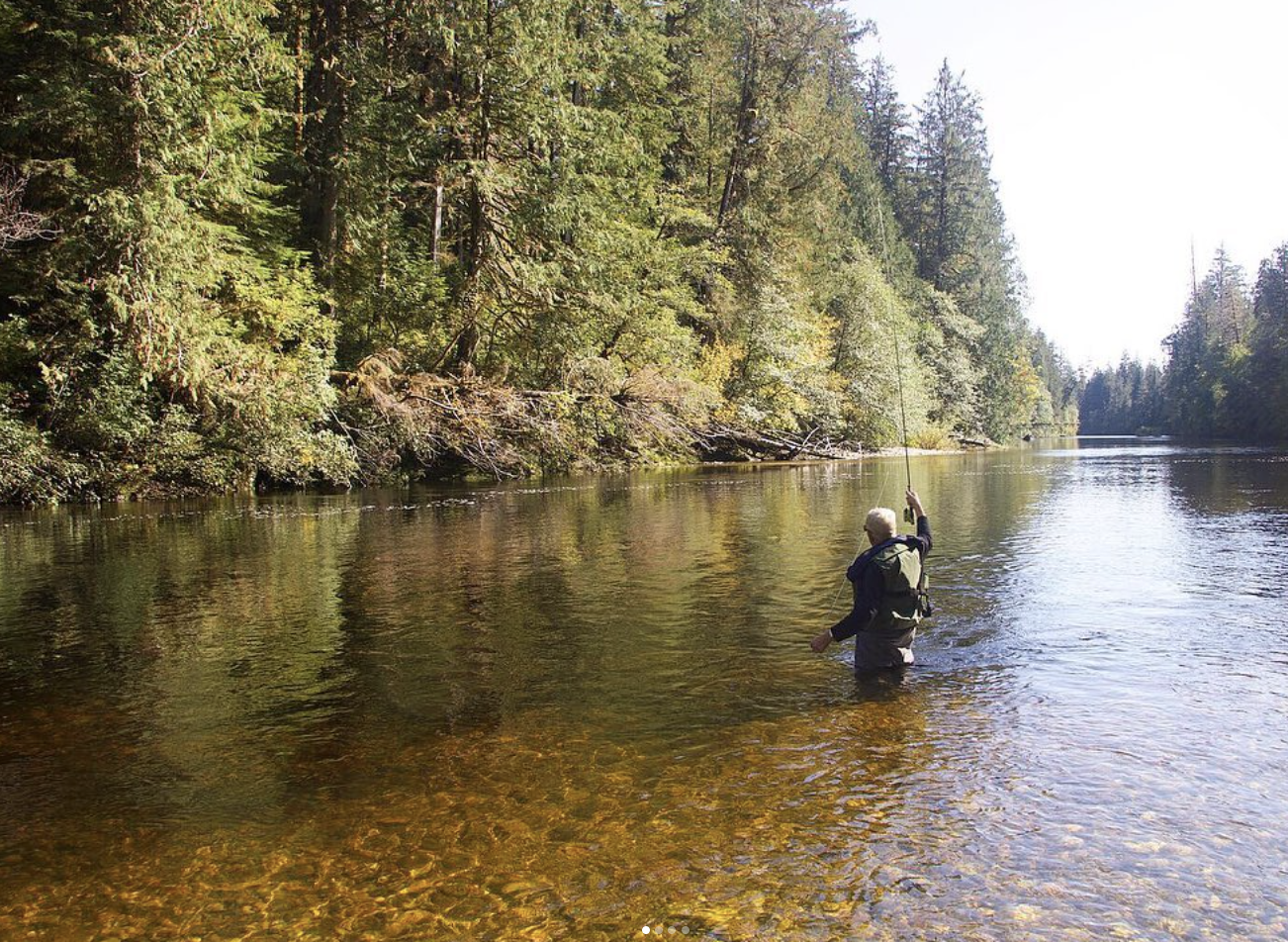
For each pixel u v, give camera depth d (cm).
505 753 390
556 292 2298
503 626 625
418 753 392
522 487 2017
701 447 3278
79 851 309
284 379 1714
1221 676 482
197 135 1578
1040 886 271
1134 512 1353
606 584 784
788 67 3412
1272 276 7250
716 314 3312
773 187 3469
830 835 306
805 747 388
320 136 2180
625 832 313
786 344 3394
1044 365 9762
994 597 700
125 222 1423
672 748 392
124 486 1652
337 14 2169
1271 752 371
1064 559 888
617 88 2836
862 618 499
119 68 1456
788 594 733
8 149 1581
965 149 5941
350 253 2223
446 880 285
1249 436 6575
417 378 2091
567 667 522
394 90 2261
